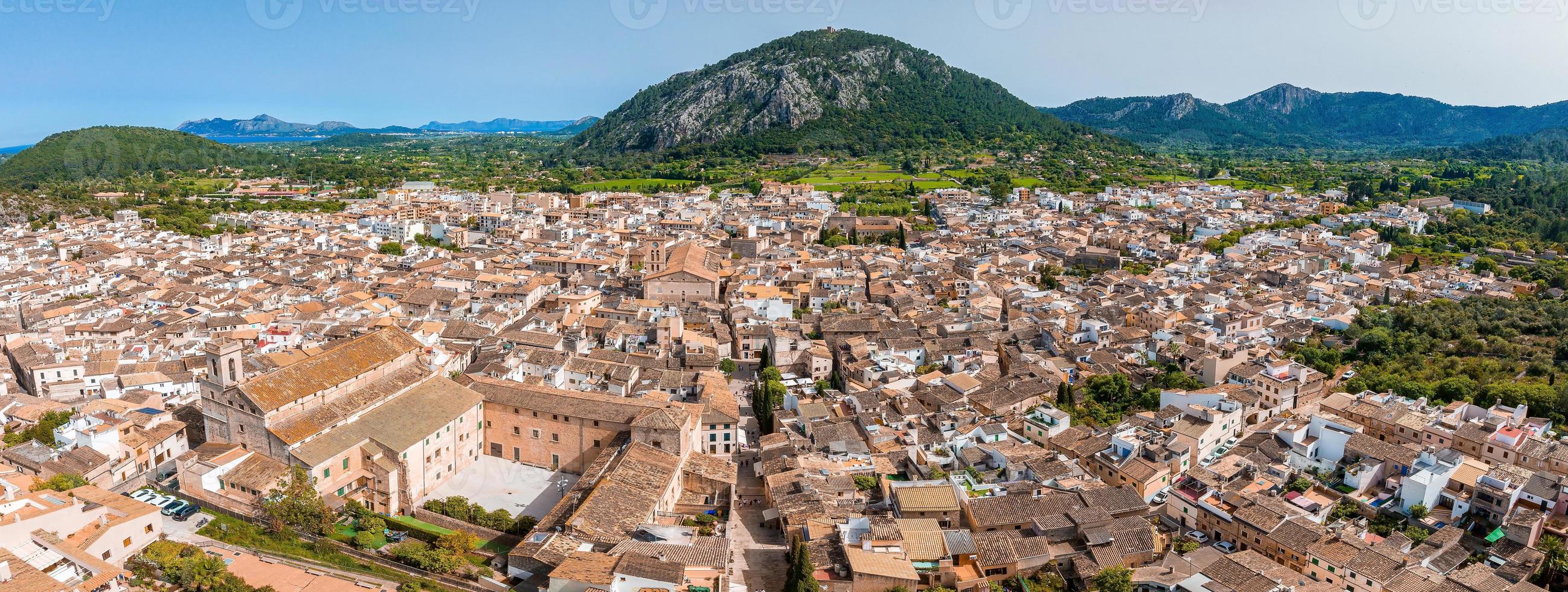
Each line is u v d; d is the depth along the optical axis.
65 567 121.00
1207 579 126.88
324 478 150.50
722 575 124.38
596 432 172.25
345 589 128.12
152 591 123.38
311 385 160.50
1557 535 140.38
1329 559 131.88
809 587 121.25
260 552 138.12
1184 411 184.38
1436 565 132.50
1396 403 186.75
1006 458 166.25
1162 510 158.75
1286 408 196.38
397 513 154.88
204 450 155.00
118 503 138.88
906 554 132.00
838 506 150.00
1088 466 172.00
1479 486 147.75
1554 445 160.12
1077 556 136.62
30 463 160.75
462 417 174.50
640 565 121.88
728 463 171.38
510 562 130.62
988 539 137.75
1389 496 157.00
